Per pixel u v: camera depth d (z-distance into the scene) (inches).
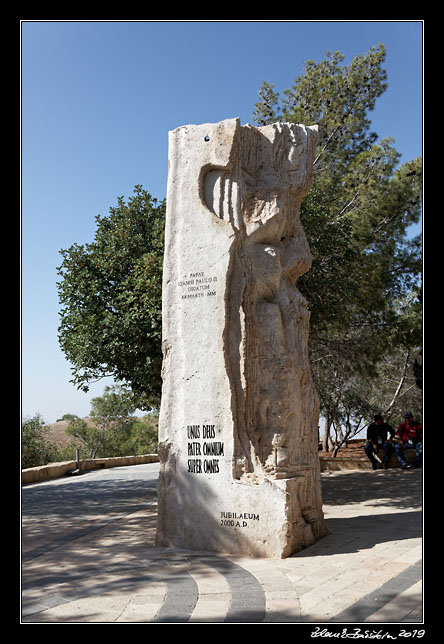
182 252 282.5
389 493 429.1
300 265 292.5
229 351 266.8
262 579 208.7
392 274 660.1
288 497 244.8
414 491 429.1
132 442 1568.7
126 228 493.7
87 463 784.3
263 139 289.9
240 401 262.8
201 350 271.1
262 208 277.9
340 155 644.1
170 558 244.8
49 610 179.5
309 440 279.1
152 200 506.0
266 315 271.1
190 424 270.5
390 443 586.9
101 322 451.5
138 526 331.6
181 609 178.5
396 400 1018.7
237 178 277.9
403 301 673.0
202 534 261.1
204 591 195.9
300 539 252.7
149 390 479.8
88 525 340.8
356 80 636.7
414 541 258.2
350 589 193.9
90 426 1674.5
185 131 291.1
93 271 488.4
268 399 263.4
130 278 462.9
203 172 283.3
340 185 632.4
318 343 666.2
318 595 189.2
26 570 230.2
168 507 272.5
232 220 274.5
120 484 590.2
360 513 348.8
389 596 185.6
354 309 632.4
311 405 282.7
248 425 262.1
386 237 644.1
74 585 206.4
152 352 452.4
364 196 612.7
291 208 290.8
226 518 255.6
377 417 600.4
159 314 422.9
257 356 267.7
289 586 199.5
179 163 291.0
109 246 485.7
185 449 271.0
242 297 267.7
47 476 669.3
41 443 1154.0
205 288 273.3
